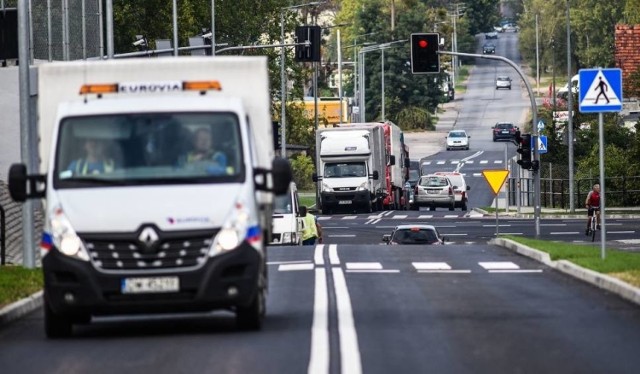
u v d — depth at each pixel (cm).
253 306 4153
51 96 4441
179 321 4634
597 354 3622
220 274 4031
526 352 3666
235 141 4191
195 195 4075
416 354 3638
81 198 4081
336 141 17262
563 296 5241
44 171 4441
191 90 4356
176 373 3381
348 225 15125
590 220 12662
